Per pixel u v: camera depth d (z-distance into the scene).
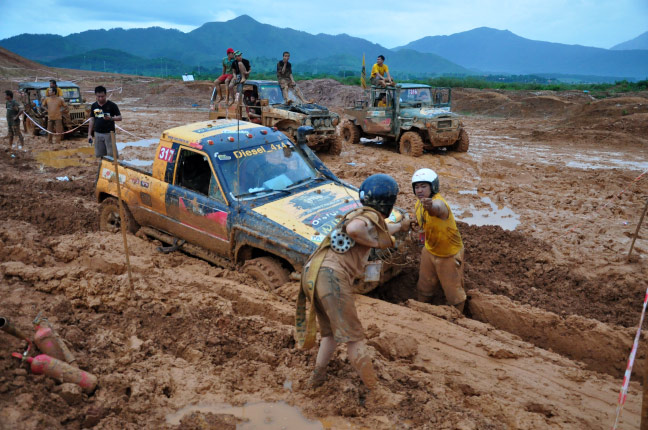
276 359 4.51
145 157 15.62
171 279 6.05
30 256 6.51
